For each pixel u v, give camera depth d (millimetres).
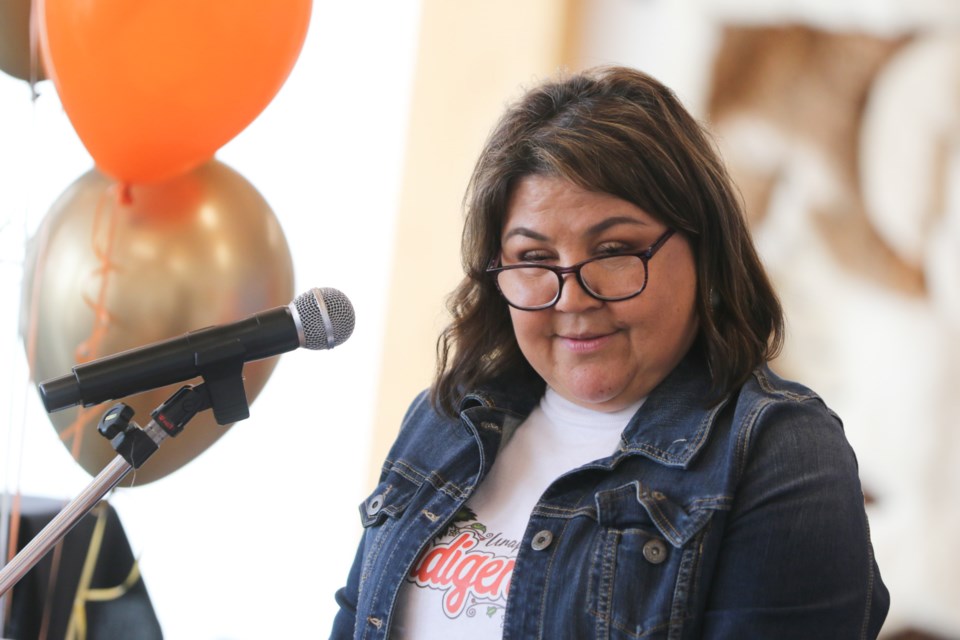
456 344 4203
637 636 3377
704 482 3492
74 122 5148
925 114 8203
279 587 9969
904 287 8320
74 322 5379
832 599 3285
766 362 3783
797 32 8484
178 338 3570
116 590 6688
